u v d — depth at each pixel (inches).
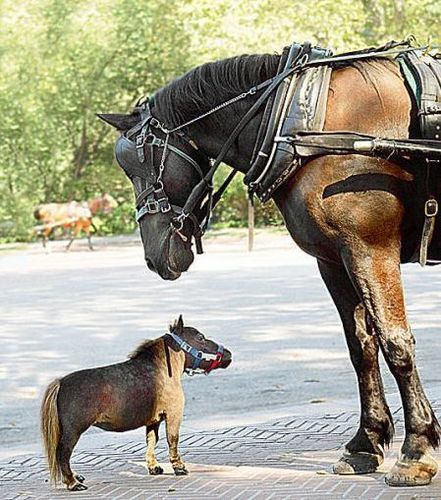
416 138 226.4
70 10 1705.2
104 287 878.4
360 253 227.5
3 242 1662.2
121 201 1815.9
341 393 403.2
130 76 1723.7
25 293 855.1
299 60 238.8
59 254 1358.3
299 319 624.1
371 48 241.4
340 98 231.6
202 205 256.4
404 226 230.2
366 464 256.8
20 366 490.3
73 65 1715.1
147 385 272.8
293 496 242.7
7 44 1673.2
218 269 1016.2
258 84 245.1
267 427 335.0
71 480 267.6
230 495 249.6
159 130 255.0
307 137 226.8
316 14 1407.5
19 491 271.3
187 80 252.2
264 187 236.1
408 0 1493.6
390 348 227.1
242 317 639.8
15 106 1658.5
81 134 1771.7
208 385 428.1
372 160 224.8
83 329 613.0
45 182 1737.2
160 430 343.3
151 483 270.2
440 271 927.7
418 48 237.6
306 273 938.1
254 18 1401.3
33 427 368.2
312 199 229.8
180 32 1685.5
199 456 300.2
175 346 279.4
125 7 1700.3
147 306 720.3
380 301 226.8
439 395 374.9
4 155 1672.0
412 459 237.3
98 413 268.5
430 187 226.1
